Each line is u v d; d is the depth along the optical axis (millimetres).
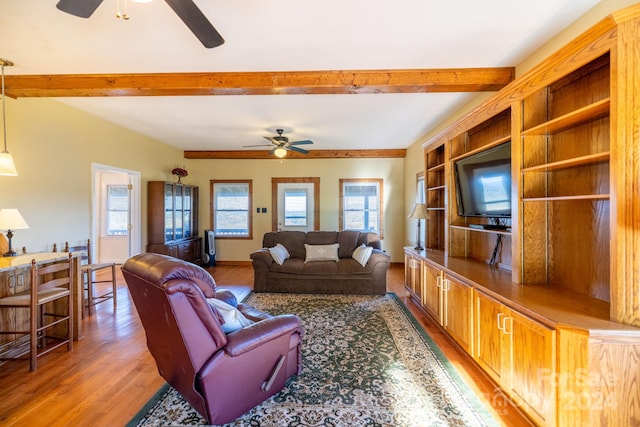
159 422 1793
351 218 7031
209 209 7105
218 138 5723
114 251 6449
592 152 1935
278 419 1815
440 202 4348
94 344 2816
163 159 6098
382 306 3920
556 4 1958
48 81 2945
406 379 2242
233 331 1832
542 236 2301
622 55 1456
